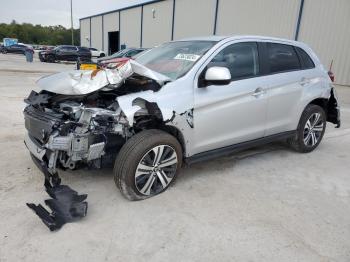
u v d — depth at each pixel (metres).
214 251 2.68
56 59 27.56
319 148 5.54
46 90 3.60
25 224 2.92
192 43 4.23
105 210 3.20
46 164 3.22
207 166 4.45
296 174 4.33
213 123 3.73
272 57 4.43
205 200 3.48
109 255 2.58
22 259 2.49
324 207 3.47
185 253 2.64
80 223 2.96
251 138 4.28
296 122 4.82
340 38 15.48
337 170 4.54
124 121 3.20
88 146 3.14
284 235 2.93
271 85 4.28
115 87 3.44
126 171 3.21
